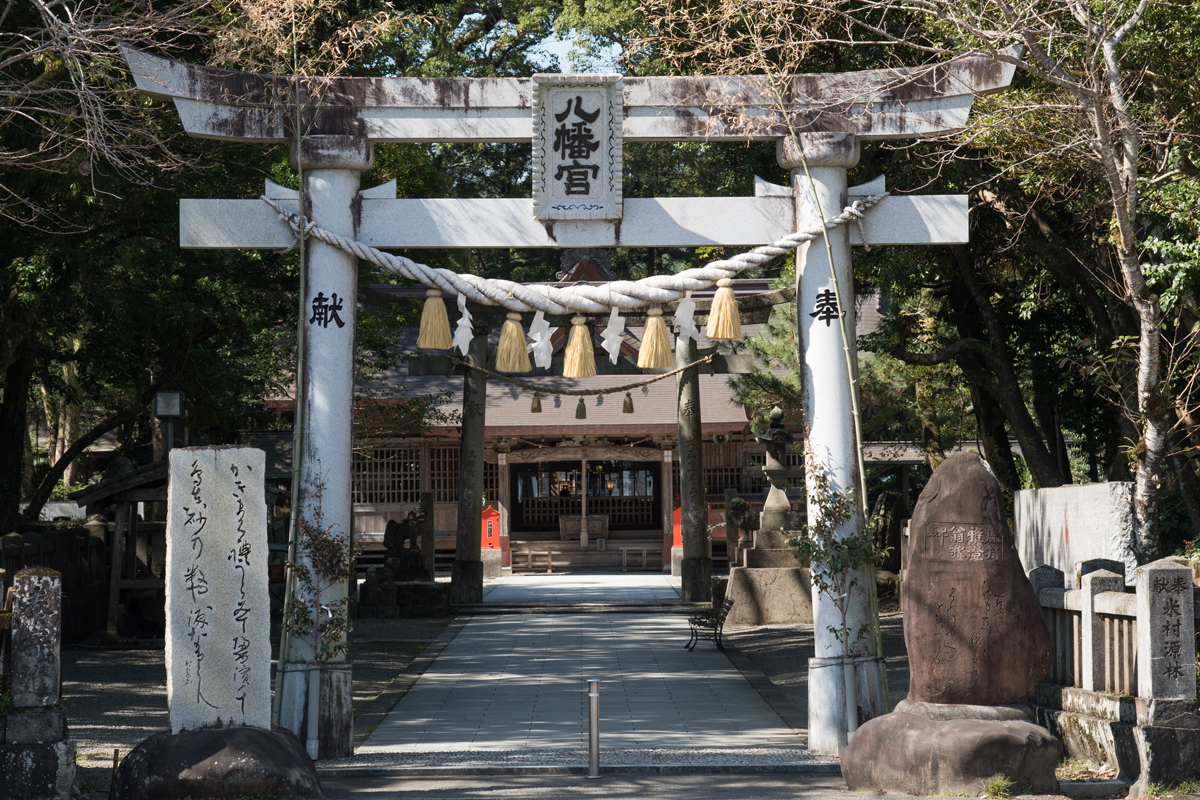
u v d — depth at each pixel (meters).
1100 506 10.02
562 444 29.59
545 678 13.12
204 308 17.56
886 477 29.67
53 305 13.65
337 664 8.89
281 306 18.02
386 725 10.38
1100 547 10.00
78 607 16.09
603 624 18.53
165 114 12.39
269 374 24.47
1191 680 7.35
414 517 21.27
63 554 15.62
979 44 10.84
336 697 8.84
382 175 18.27
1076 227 13.84
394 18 11.10
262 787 7.09
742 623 18.47
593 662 14.38
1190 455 12.70
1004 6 9.46
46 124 11.44
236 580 7.64
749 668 13.89
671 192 31.50
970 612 7.64
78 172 11.38
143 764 7.14
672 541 28.30
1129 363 12.97
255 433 29.27
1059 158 11.77
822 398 9.15
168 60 8.95
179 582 7.59
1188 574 7.41
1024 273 16.19
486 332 20.33
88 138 10.42
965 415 23.55
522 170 35.28
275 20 9.34
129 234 14.15
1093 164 11.43
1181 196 10.21
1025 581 7.76
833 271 9.14
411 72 25.05
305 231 9.09
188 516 7.64
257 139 9.23
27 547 13.96
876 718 7.84
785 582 18.58
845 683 8.87
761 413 22.12
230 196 14.22
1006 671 7.61
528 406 29.36
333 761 8.64
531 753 8.97
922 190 13.76
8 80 10.86
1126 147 9.55
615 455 29.38
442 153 33.69
